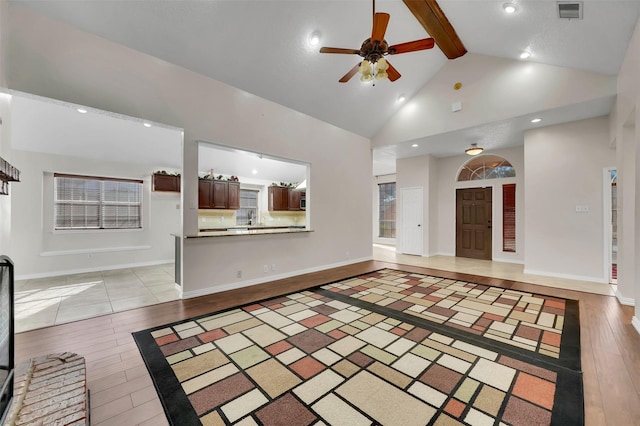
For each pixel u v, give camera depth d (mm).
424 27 4070
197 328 2734
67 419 1270
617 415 1549
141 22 2924
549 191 4902
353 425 1489
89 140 5020
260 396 1727
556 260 4867
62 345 2398
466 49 4746
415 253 7434
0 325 1341
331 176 5723
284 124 4824
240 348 2326
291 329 2699
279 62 3887
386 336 2541
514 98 4426
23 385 1524
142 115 3254
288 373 1968
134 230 6047
